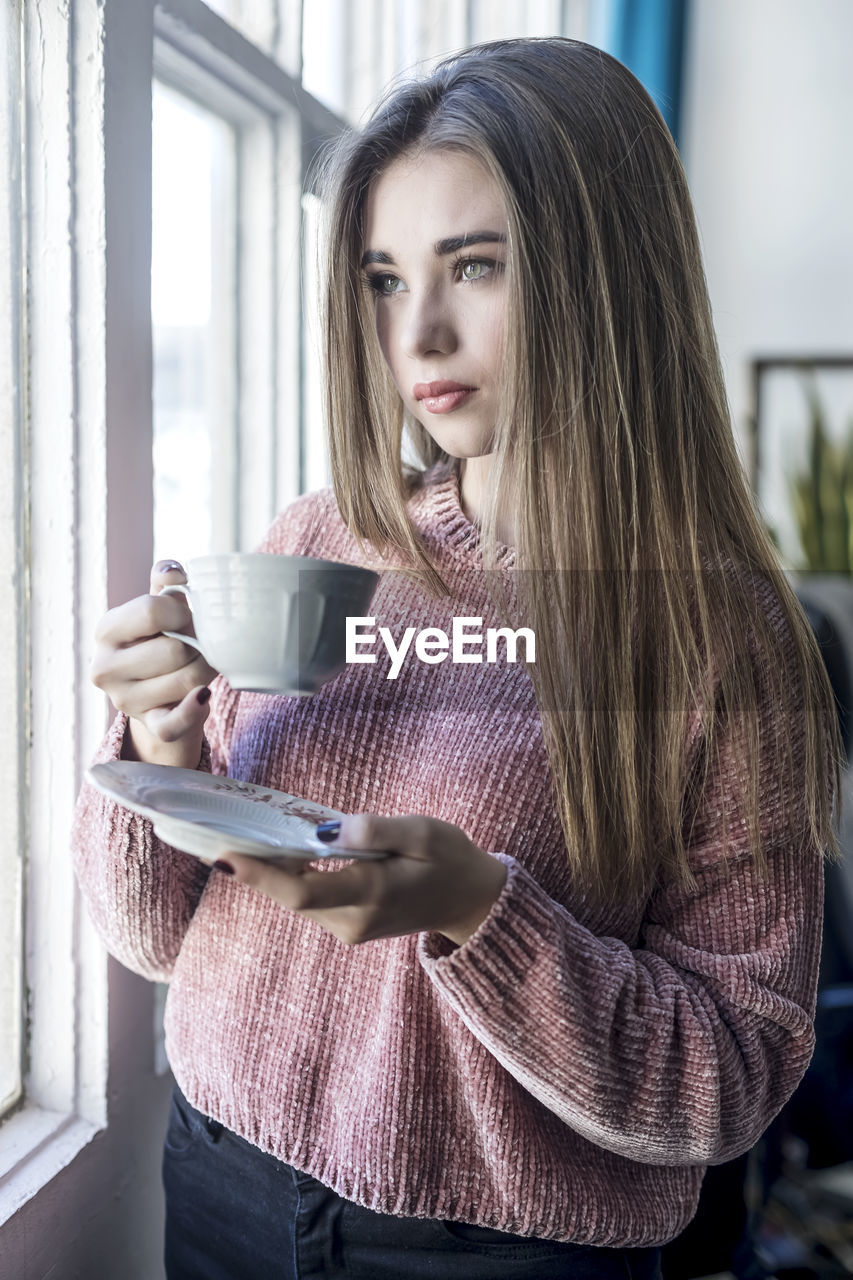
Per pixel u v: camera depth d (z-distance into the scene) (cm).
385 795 80
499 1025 64
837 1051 163
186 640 68
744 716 78
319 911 56
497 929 62
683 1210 82
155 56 111
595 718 77
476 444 80
